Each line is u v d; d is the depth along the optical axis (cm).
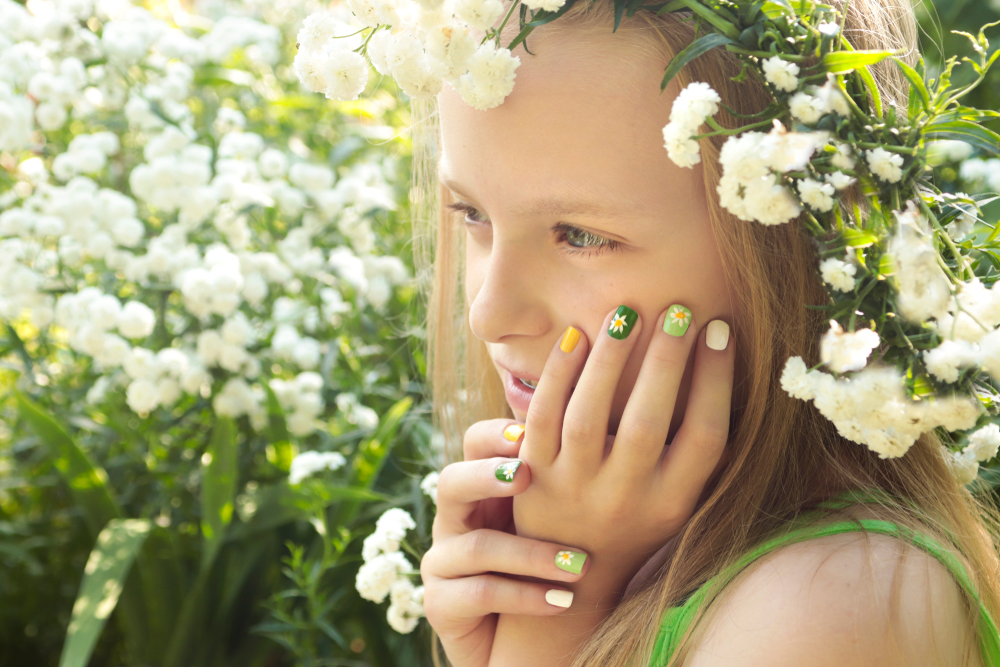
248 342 100
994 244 58
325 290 108
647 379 61
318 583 98
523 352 63
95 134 115
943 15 121
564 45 57
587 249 60
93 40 113
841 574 57
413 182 86
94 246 101
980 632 59
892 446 53
